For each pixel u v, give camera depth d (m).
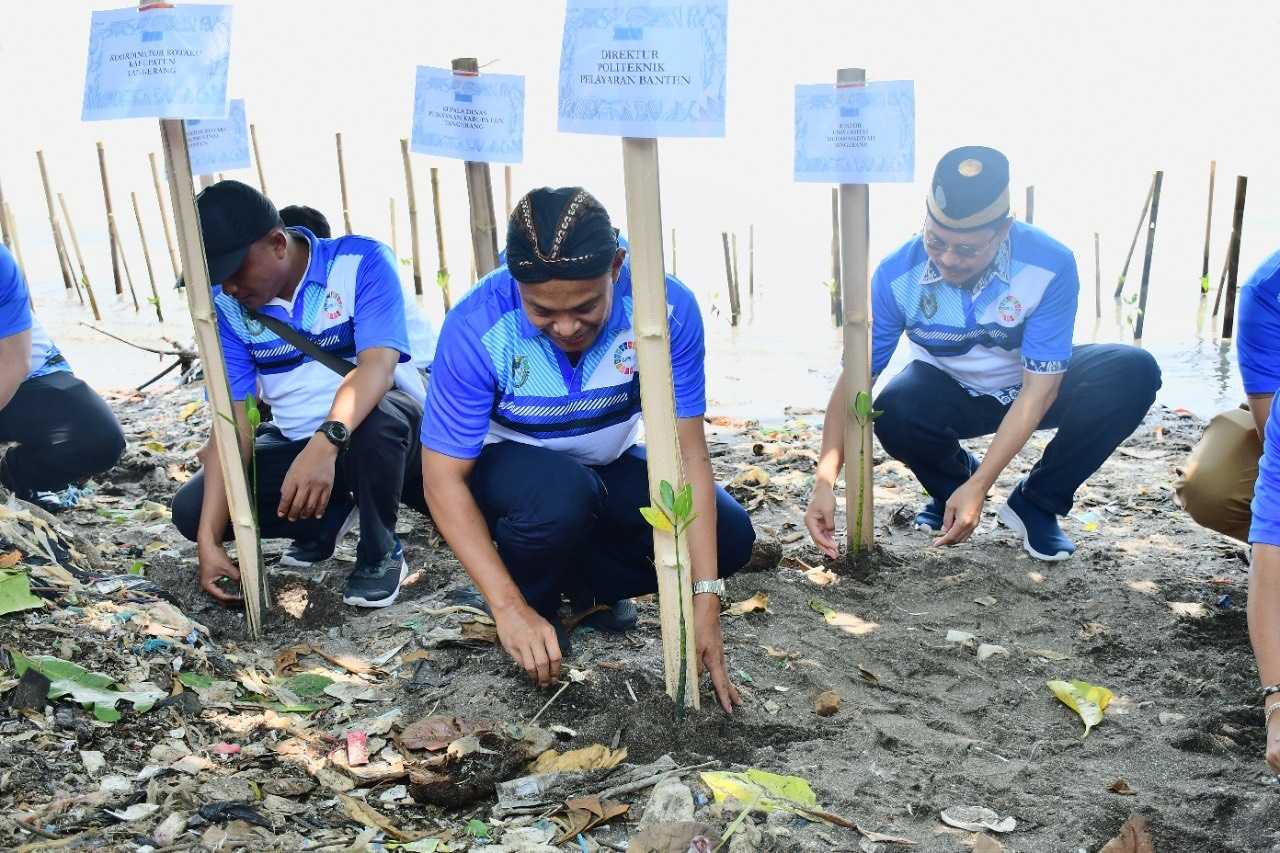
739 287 9.59
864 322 3.92
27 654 3.07
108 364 7.65
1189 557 4.27
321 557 4.20
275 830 2.56
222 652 3.42
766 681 3.32
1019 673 3.44
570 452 3.27
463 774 2.76
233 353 3.78
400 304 3.78
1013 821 2.65
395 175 14.26
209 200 3.45
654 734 2.93
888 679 3.40
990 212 3.69
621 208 12.47
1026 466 5.31
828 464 4.03
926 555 4.25
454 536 2.97
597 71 2.59
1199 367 7.09
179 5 3.18
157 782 2.68
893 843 2.55
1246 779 2.86
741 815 2.54
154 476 5.14
